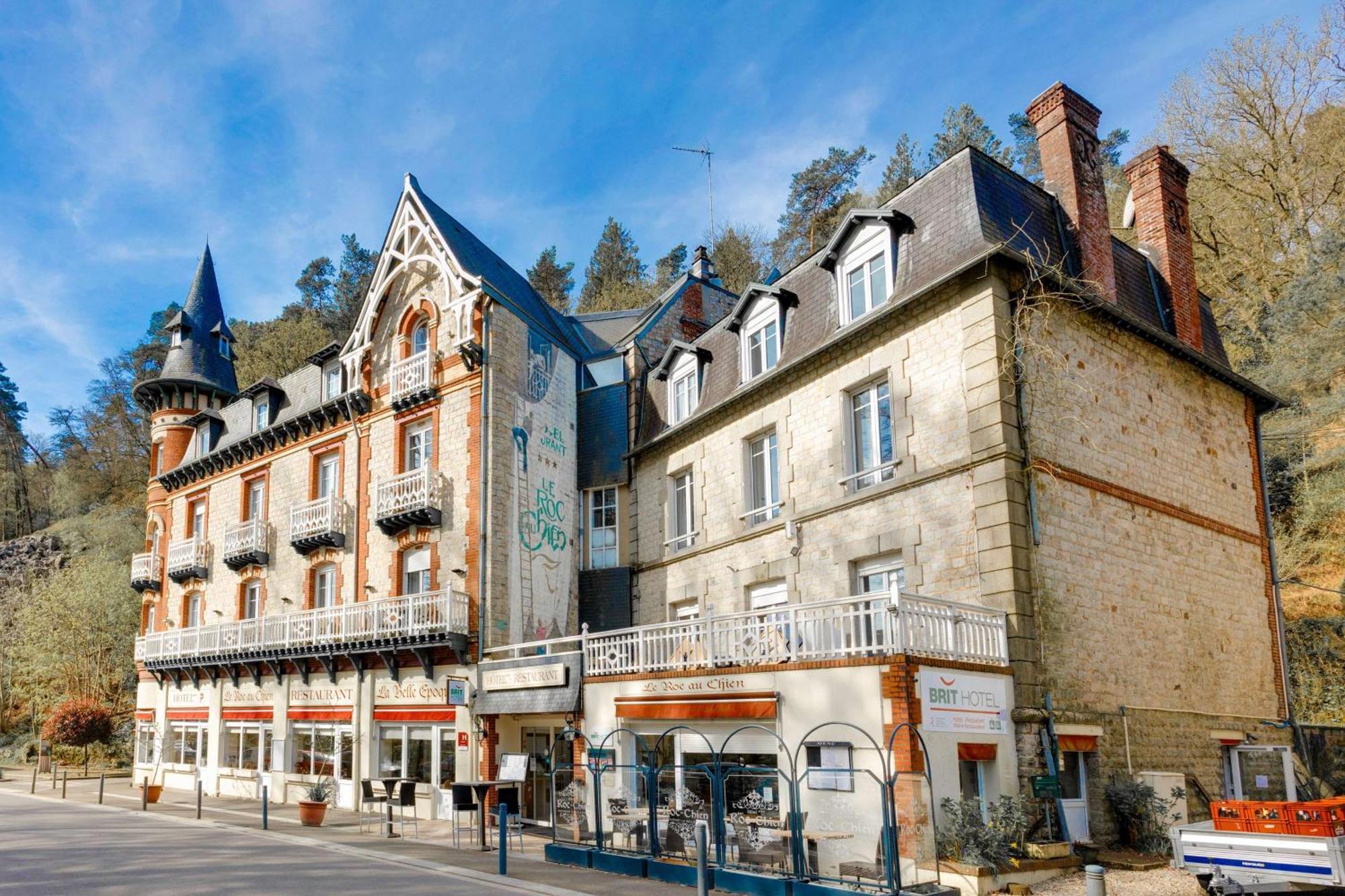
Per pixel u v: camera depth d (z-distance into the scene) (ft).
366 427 79.51
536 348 74.59
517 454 70.28
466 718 64.08
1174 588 51.70
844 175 171.01
